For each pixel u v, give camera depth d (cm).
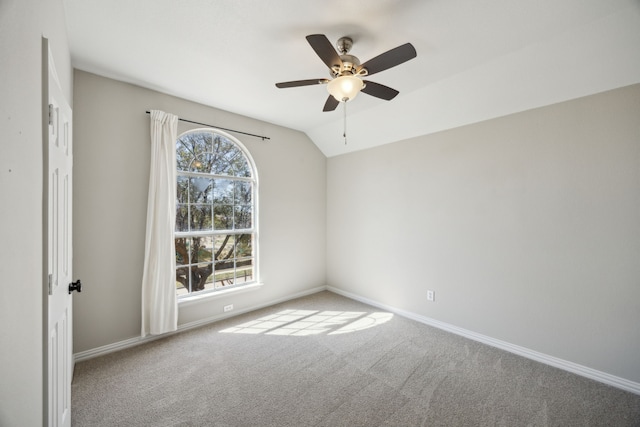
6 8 62
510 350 249
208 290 320
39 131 93
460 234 284
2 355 61
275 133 375
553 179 225
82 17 170
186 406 179
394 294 347
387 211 355
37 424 89
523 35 186
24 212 77
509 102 241
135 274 260
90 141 237
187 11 166
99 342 241
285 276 389
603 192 203
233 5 161
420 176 319
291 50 206
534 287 236
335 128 376
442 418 169
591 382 204
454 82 247
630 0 154
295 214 400
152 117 262
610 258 201
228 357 239
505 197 253
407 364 229
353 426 163
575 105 214
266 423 165
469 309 278
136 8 163
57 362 123
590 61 191
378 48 203
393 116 314
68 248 156
